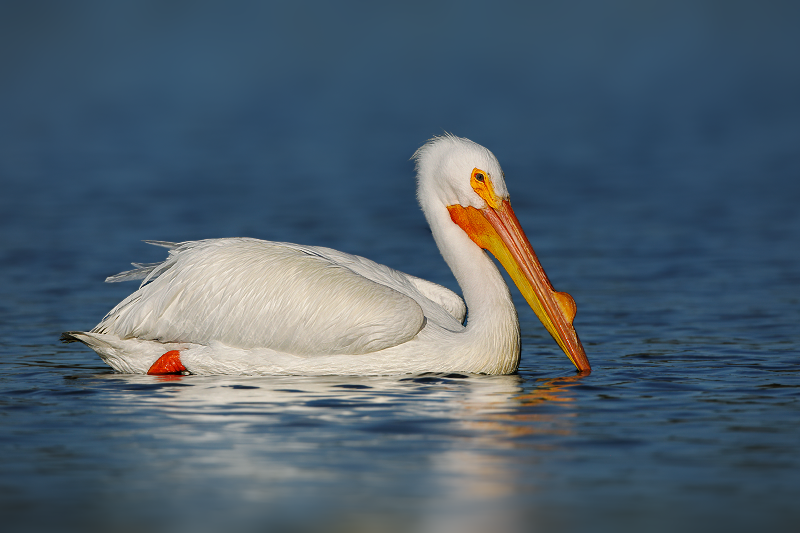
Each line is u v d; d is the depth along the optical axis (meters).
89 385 11.34
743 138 50.09
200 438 9.00
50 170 37.56
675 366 12.30
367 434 9.13
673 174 36.66
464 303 13.40
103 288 17.86
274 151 45.16
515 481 7.91
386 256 21.41
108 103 74.94
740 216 26.94
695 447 8.75
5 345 13.70
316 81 101.62
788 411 9.94
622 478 7.97
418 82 100.00
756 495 7.59
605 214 27.66
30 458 8.45
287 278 12.02
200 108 71.06
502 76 107.31
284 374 12.02
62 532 6.94
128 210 27.66
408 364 11.99
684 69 113.75
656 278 19.12
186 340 12.28
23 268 19.69
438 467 8.23
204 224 25.23
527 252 12.52
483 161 12.63
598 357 12.99
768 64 116.56
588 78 104.31
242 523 7.09
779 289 17.83
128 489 7.73
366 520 7.14
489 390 11.02
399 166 39.56
